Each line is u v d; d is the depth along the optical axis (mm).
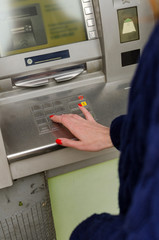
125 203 642
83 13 1592
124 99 1504
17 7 1530
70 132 1300
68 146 1223
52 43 1585
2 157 1215
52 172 1467
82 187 1587
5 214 1469
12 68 1510
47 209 1540
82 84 1613
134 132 562
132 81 590
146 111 507
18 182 1381
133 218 483
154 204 455
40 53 1542
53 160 1327
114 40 1536
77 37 1608
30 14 1551
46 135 1299
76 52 1579
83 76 1641
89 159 1493
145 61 533
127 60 1599
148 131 472
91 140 1175
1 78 1504
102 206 1712
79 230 759
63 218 1678
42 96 1552
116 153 1529
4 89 1538
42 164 1320
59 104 1488
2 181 1280
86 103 1485
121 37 1541
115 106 1462
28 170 1313
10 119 1406
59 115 1378
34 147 1252
